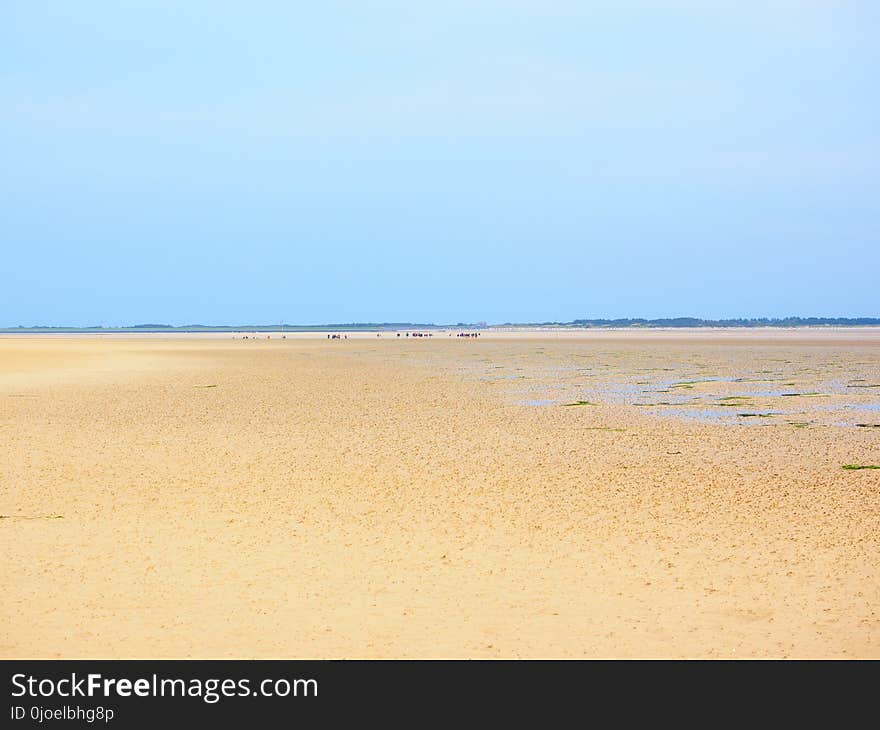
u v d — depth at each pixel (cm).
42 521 1373
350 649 873
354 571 1118
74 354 7300
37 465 1864
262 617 952
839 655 862
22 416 2712
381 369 5438
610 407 3128
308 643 886
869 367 5503
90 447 2116
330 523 1374
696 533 1317
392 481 1722
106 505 1491
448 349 9438
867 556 1192
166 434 2353
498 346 10488
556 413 2916
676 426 2592
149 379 4328
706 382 4300
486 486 1675
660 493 1614
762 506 1505
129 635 902
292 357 7212
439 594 1030
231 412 2878
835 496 1589
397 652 866
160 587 1048
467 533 1314
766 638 902
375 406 3112
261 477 1756
